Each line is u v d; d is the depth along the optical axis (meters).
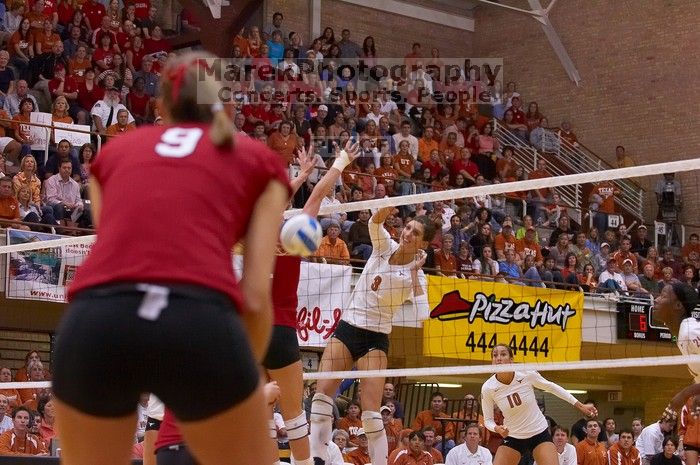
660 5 29.69
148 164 3.16
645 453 16.48
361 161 23.78
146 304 2.92
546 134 29.11
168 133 3.28
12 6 21.88
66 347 2.95
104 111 20.72
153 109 22.27
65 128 18.09
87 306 2.97
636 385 26.69
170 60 3.46
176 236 3.03
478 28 33.06
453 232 21.55
